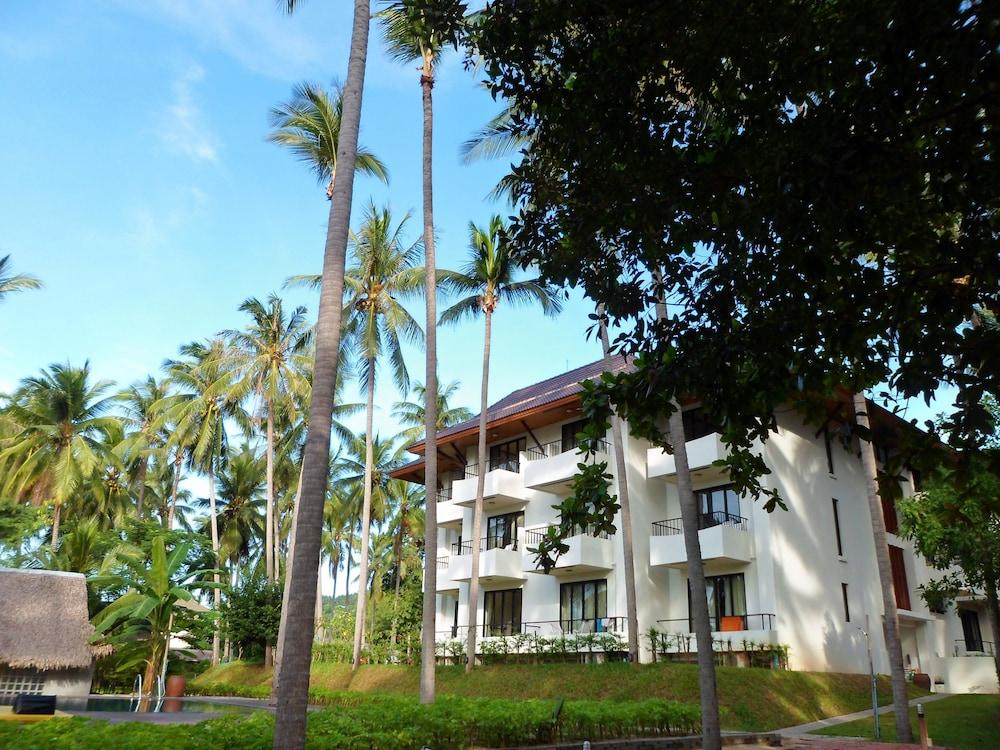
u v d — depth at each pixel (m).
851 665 23.83
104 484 44.47
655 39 5.82
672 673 20.88
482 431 28.30
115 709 19.03
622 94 6.06
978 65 4.49
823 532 24.78
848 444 5.76
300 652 7.55
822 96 5.45
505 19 6.21
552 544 6.59
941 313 5.16
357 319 30.78
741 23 5.62
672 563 24.02
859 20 5.00
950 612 29.42
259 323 37.28
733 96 6.09
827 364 5.70
